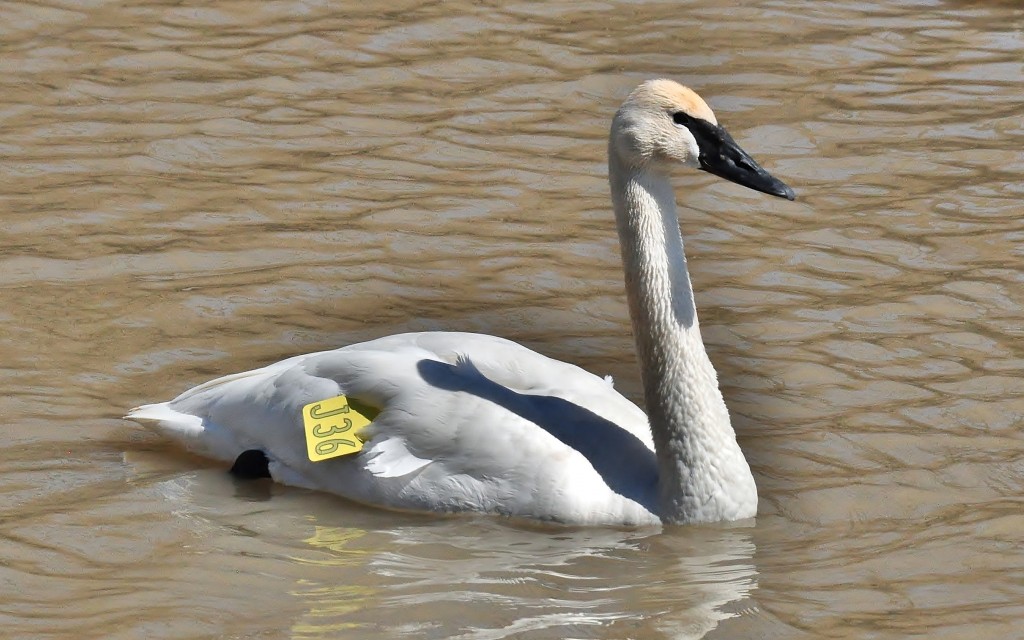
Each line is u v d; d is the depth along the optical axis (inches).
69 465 463.5
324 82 777.6
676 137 431.2
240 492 455.2
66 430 482.6
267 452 462.9
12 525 427.2
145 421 476.4
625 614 385.4
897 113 757.3
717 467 432.1
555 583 401.7
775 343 548.4
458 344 470.9
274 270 596.4
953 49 840.3
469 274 601.9
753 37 849.5
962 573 407.5
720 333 556.4
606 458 441.7
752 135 727.1
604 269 610.2
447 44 828.6
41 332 539.2
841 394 512.7
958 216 653.3
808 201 668.7
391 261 609.0
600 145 722.2
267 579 402.6
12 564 406.6
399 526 436.1
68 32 821.2
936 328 557.6
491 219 648.4
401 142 717.3
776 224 648.4
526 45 830.5
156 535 426.0
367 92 768.9
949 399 506.9
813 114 753.0
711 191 682.8
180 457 475.5
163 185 665.0
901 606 390.3
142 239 614.9
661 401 433.1
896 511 442.6
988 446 478.0
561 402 453.4
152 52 802.2
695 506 432.1
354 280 592.4
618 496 435.2
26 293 565.6
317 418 449.7
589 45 832.9
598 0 902.4
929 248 624.1
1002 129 741.3
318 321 560.1
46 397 498.9
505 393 452.4
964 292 585.3
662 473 436.1
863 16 887.7
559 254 620.4
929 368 528.4
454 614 383.9
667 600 392.5
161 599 390.9
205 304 566.6
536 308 577.6
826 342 548.4
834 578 405.1
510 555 418.0
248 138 714.2
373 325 558.6
